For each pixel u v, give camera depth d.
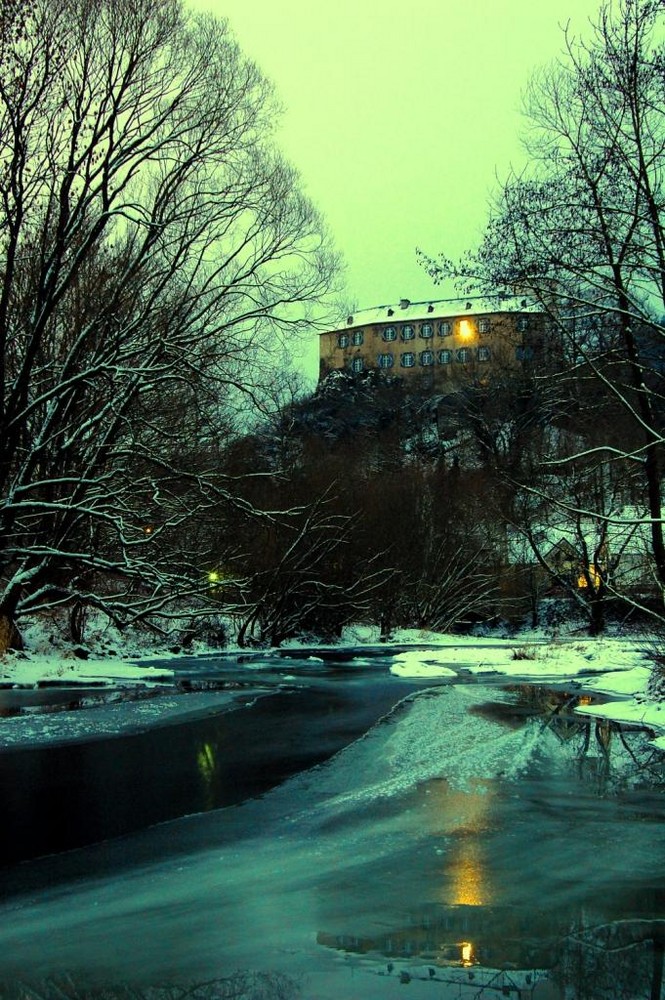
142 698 17.64
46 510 23.98
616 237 15.47
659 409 17.84
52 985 4.43
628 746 12.16
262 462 45.81
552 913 5.54
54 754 10.98
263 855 6.79
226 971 4.62
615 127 15.30
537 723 14.44
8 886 5.99
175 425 30.14
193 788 9.17
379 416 84.81
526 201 15.53
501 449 48.78
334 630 49.41
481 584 56.16
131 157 22.55
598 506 26.70
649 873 6.41
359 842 7.18
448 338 111.62
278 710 16.09
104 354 24.02
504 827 7.71
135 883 6.07
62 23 20.66
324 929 5.23
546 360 17.25
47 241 22.64
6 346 23.02
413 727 13.88
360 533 49.12
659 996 4.32
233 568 41.50
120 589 35.50
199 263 26.72
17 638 27.44
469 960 4.78
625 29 15.05
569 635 51.72
